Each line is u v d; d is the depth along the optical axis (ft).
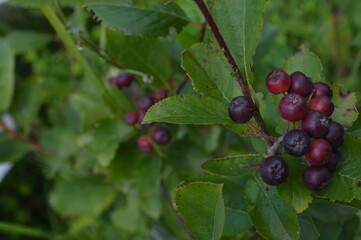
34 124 2.16
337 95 0.80
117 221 1.78
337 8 1.70
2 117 1.70
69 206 1.72
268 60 1.51
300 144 0.71
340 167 0.78
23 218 2.22
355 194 0.76
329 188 0.77
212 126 1.40
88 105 1.33
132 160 1.22
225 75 0.79
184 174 1.27
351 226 1.05
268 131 0.85
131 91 1.23
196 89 0.78
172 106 0.75
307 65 0.87
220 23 0.78
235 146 1.44
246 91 0.74
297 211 0.76
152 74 1.11
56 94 1.83
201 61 0.79
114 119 1.19
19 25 2.23
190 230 0.76
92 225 1.94
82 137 1.19
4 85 1.57
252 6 0.77
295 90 0.74
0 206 2.22
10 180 2.25
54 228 2.21
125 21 0.96
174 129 1.23
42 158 1.93
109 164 1.21
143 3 0.64
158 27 0.98
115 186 1.70
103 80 1.23
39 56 2.22
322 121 0.71
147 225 1.68
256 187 0.83
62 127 1.85
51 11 0.97
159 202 1.44
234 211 0.96
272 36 1.29
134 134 1.21
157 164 1.22
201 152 1.28
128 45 1.08
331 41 1.63
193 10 1.05
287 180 0.78
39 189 2.30
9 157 1.75
